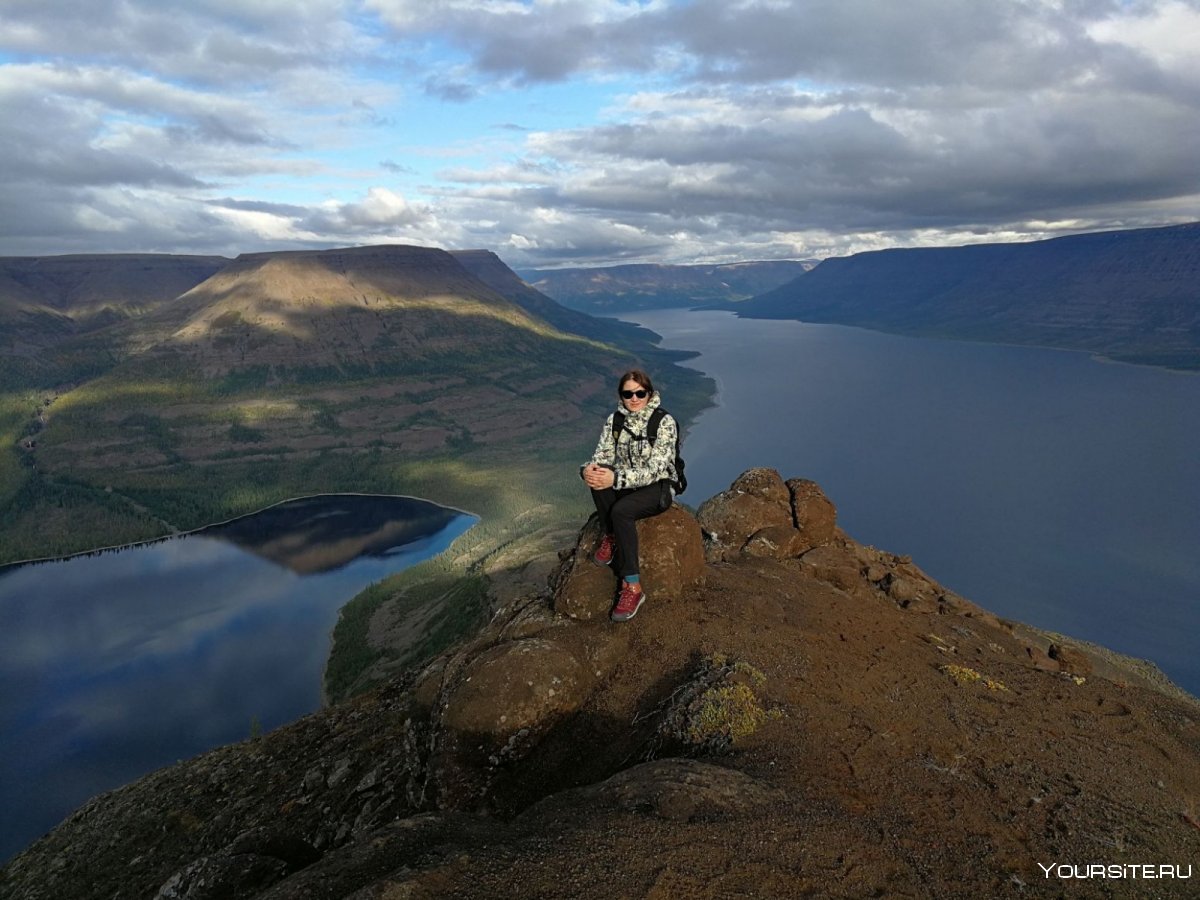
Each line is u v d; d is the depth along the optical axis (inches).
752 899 166.1
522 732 291.7
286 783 518.0
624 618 334.3
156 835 568.4
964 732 291.3
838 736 266.7
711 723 264.7
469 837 199.0
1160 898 202.8
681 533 376.8
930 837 212.2
